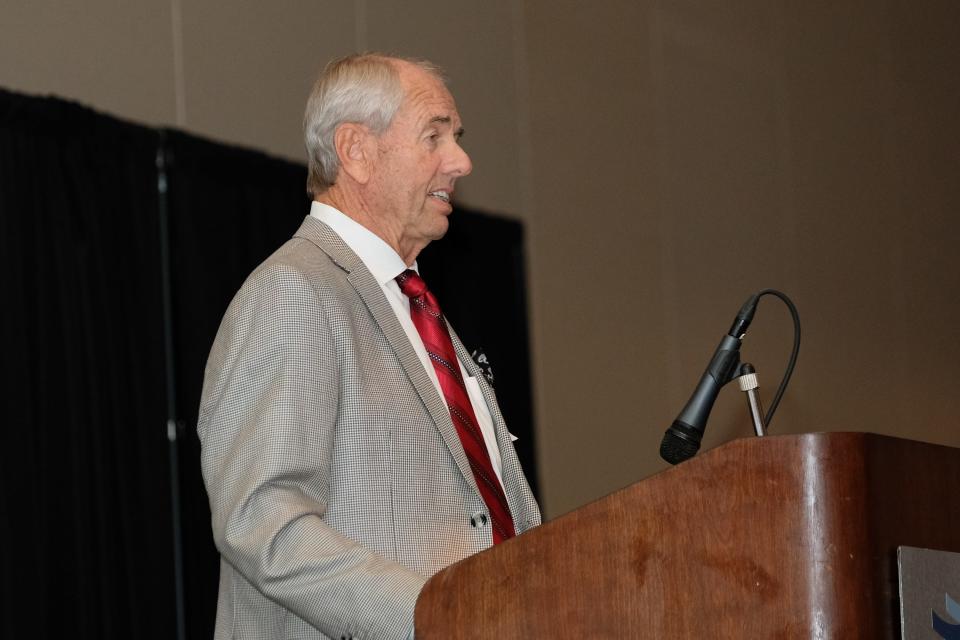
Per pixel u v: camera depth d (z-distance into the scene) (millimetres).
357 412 3258
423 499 3273
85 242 6531
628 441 10109
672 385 10562
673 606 2395
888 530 2395
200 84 7453
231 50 7691
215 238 7273
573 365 9797
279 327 3195
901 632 2352
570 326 9844
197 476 6945
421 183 3771
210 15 7605
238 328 3238
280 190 7746
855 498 2346
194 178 7215
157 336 6859
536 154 9875
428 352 3672
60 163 6480
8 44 6434
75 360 6367
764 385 11375
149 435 6703
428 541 3232
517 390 9328
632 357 10289
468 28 9523
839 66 13070
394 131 3781
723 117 11648
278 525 2881
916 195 13688
